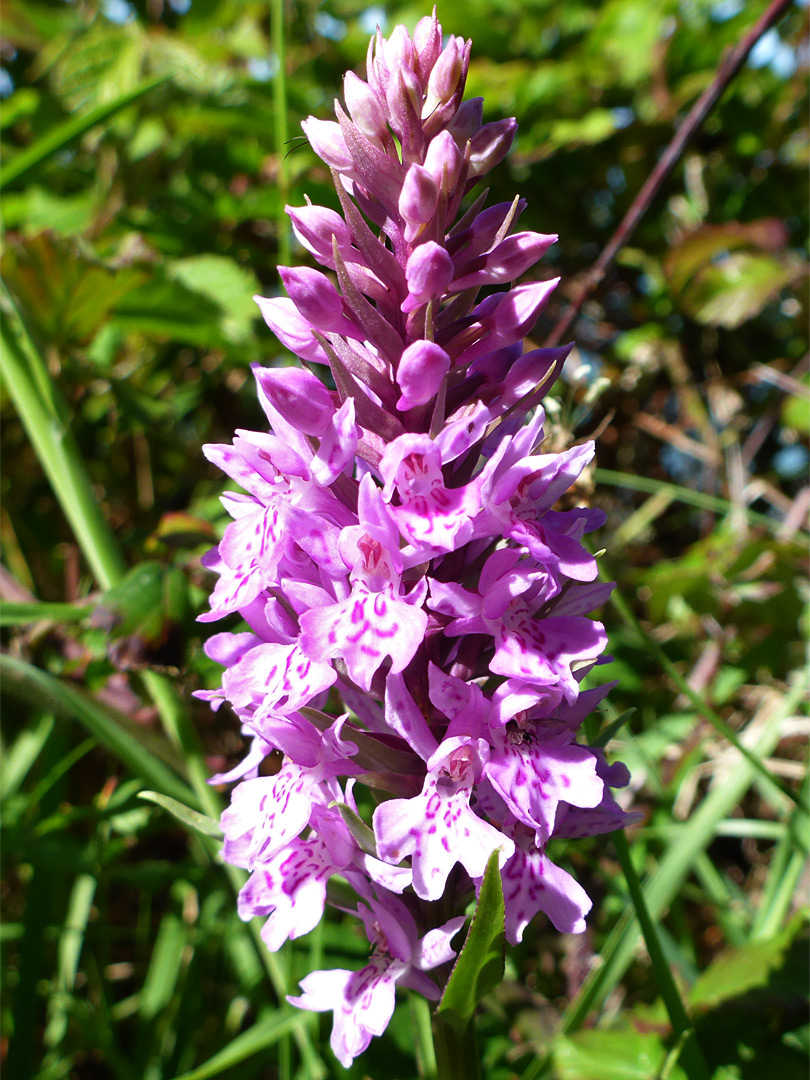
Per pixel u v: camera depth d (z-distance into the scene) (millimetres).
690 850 146
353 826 90
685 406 284
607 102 298
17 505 251
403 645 84
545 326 297
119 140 253
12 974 173
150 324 231
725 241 253
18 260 193
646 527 303
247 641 101
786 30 303
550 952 173
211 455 100
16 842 160
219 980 176
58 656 182
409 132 92
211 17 318
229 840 97
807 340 291
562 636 90
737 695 225
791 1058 124
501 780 87
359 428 96
